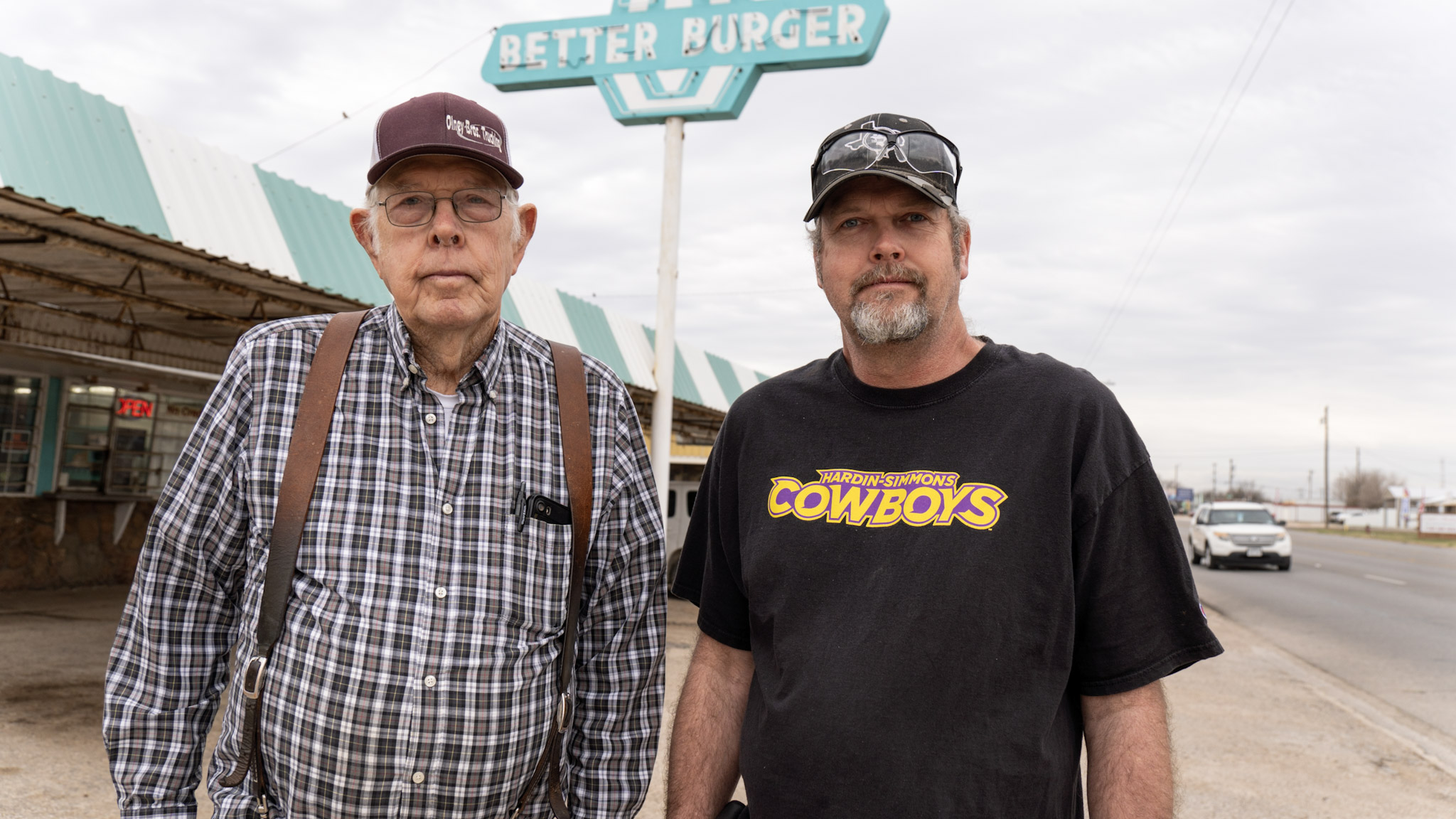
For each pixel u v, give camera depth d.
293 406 1.63
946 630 1.51
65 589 9.75
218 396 1.63
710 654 1.92
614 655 1.87
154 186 4.86
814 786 1.53
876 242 1.68
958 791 1.46
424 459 1.64
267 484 1.60
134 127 4.85
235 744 1.59
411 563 1.58
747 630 1.90
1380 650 8.81
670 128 8.46
